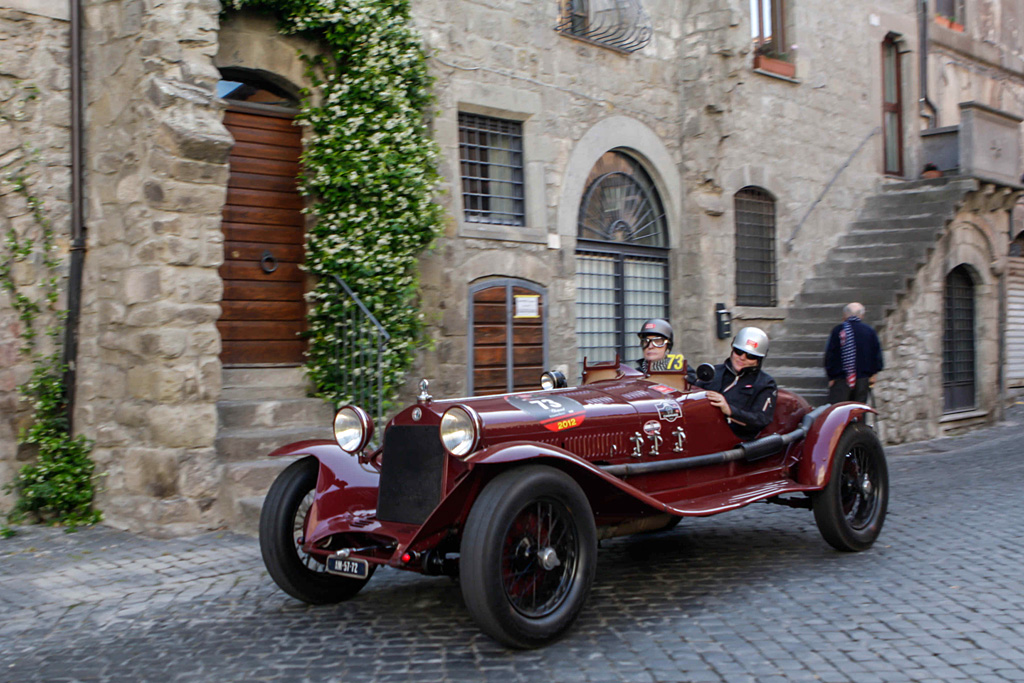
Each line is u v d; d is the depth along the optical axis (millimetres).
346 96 8250
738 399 5953
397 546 4512
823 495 5848
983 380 14172
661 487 5352
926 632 4379
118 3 7043
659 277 11688
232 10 7816
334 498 4883
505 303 9680
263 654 4234
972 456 10750
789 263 12836
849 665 3961
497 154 9930
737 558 5938
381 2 8406
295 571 4887
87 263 7371
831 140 13586
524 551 4262
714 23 11406
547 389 5902
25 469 7023
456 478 4516
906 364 12148
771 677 3844
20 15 7145
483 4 9547
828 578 5395
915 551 6039
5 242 7090
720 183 11602
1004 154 14422
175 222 6730
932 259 12664
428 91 9016
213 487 6797
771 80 12570
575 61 10469
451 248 9188
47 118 7277
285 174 8359
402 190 8328
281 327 8297
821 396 11359
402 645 4332
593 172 10859
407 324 8430
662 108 11516
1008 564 5648
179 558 6000
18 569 5750
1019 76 18109
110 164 7145
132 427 6895
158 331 6660
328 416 8117
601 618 4691
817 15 13344
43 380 7188
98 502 7129
